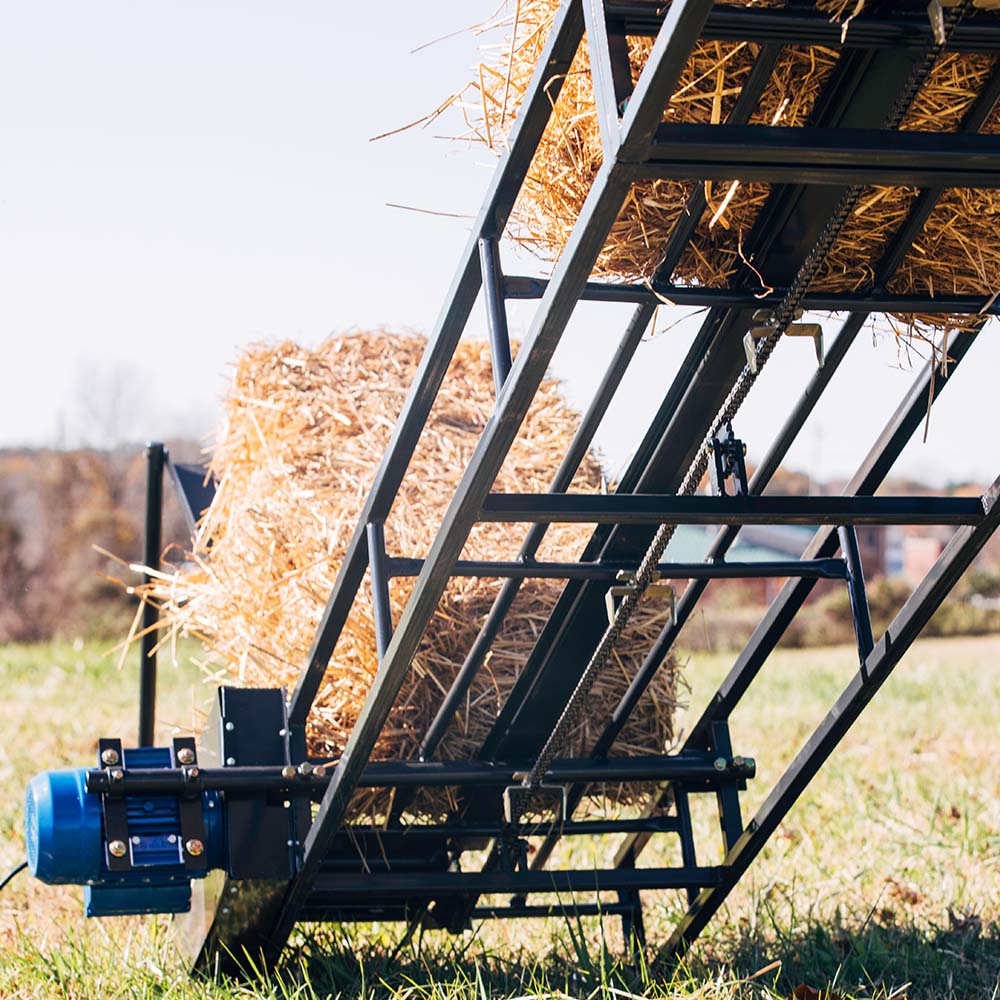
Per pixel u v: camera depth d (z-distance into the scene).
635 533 3.51
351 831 4.09
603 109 2.34
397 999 3.67
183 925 4.10
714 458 3.17
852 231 2.91
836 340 3.24
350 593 3.56
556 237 2.90
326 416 4.59
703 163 2.30
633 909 4.34
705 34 2.39
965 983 4.07
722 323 3.11
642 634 4.17
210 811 3.64
